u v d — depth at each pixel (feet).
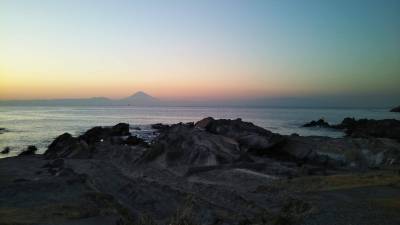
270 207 74.23
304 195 77.00
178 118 592.19
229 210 75.31
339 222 56.85
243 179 108.27
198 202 82.64
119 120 521.24
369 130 274.77
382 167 141.08
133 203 88.17
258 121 501.15
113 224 60.70
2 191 89.04
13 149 232.12
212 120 186.50
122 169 140.67
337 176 99.35
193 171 121.90
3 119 519.19
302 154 152.66
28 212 67.87
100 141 226.17
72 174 125.08
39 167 152.87
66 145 196.54
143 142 214.90
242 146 157.79
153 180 115.24
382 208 64.49
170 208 81.76
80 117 599.98
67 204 75.31
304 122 474.08
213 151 136.15
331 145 171.94
